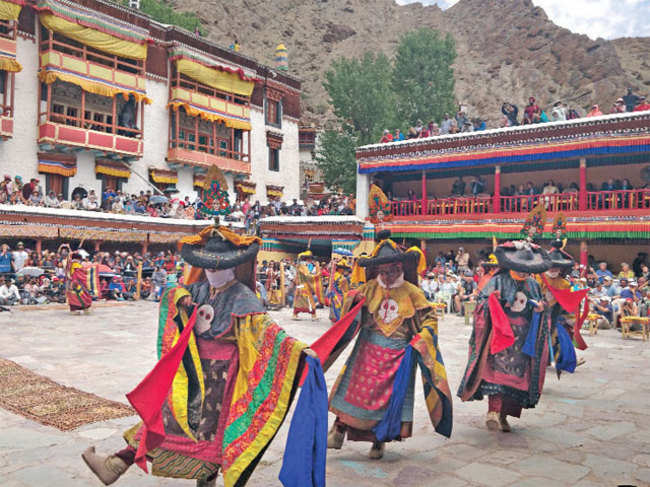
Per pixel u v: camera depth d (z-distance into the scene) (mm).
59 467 4625
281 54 43031
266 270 23094
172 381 3582
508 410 5898
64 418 5949
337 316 15281
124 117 30688
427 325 4949
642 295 16516
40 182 27312
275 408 3484
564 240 8102
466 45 118750
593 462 4973
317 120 85750
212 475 3762
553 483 4461
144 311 18062
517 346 5828
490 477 4578
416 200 28625
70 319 15391
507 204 27578
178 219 26938
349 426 4941
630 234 23172
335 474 4594
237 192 36812
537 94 96375
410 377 4930
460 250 26812
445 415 4887
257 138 38656
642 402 7367
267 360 3594
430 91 53000
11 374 8094
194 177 34438
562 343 8102
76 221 23094
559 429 6051
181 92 32844
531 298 5922
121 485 4305
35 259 21266
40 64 27281
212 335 3783
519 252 5879
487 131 26266
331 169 44000
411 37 55156
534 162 28641
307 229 28344
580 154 24141
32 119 26984
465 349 11758
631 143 23094
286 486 3375
